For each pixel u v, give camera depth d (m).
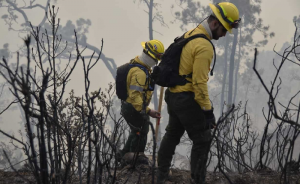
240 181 2.52
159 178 2.45
